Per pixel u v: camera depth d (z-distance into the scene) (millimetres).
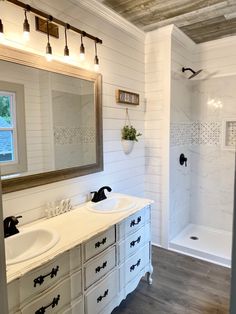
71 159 1964
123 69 2490
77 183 2041
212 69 3078
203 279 2295
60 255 1280
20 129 1583
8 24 1465
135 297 2049
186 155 3258
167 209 2861
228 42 2922
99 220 1676
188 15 2355
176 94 2867
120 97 2432
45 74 1710
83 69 1990
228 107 3029
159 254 2775
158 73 2754
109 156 2391
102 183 2318
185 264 2559
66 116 1895
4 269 653
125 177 2643
